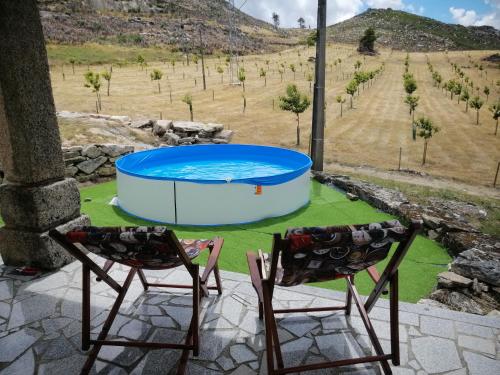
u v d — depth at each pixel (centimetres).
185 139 1205
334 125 2484
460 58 8956
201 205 573
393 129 2431
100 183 825
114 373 228
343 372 231
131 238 193
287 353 246
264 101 3247
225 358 242
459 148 2016
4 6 289
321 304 304
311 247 185
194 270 221
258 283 232
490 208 795
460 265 386
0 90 307
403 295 368
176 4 15512
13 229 350
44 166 339
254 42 12331
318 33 877
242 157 1048
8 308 295
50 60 6469
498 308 338
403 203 641
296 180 637
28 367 232
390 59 8588
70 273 351
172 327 272
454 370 233
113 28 10744
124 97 3159
